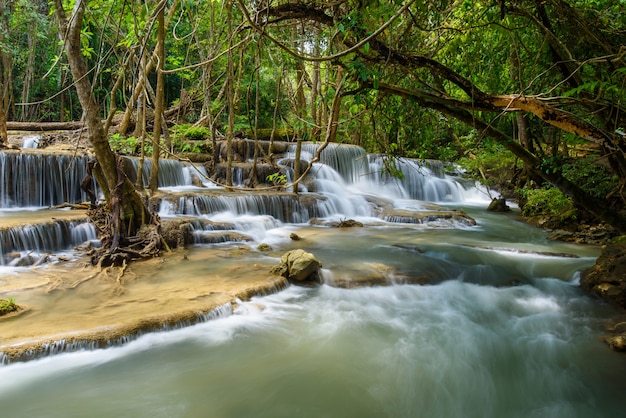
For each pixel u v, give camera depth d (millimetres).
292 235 10484
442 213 13391
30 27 19359
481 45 5680
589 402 4715
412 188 17688
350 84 3869
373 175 17844
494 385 5012
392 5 3623
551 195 13016
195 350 5277
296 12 3709
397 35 4277
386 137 5012
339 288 7453
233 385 4672
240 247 9383
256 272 7598
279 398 4520
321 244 10109
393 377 5035
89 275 7137
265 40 4996
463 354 5594
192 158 15562
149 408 4215
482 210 15883
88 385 4508
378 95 4391
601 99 3668
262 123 21672
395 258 9008
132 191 8641
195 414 4176
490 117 6258
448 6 4793
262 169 15125
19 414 4035
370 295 7285
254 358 5223
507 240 11000
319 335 5902
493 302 7180
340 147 17547
